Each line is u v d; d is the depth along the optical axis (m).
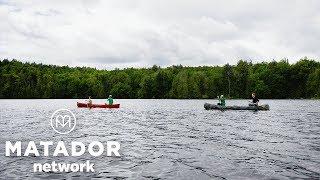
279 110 48.62
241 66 116.31
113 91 131.75
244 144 18.44
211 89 113.88
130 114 43.31
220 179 11.73
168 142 19.38
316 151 16.28
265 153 15.91
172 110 51.84
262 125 27.86
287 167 13.20
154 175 12.27
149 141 19.81
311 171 12.63
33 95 128.00
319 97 108.25
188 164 13.87
